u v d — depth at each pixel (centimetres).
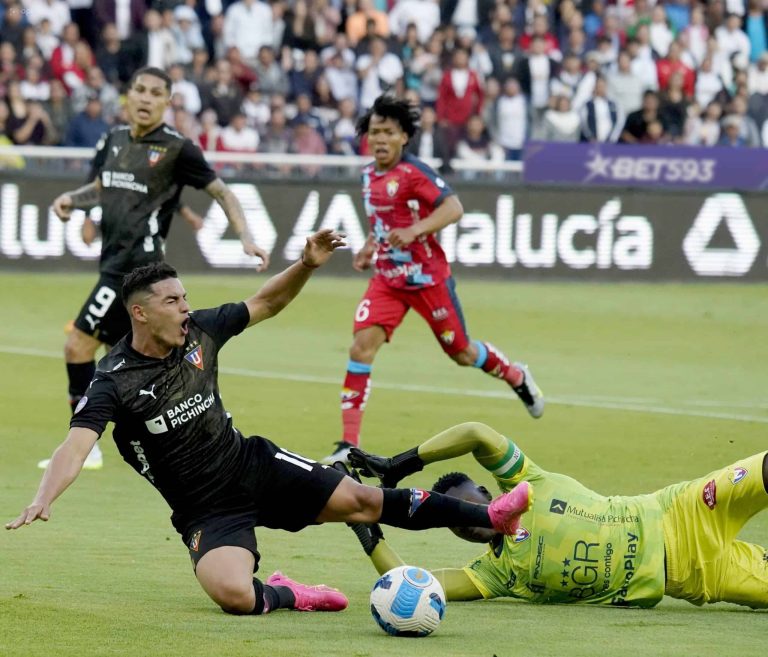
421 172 3666
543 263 7456
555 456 3650
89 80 7706
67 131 7488
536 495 2184
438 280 3731
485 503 2238
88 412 2066
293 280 2222
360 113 8381
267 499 2178
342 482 2180
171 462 2136
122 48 8069
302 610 2152
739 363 5453
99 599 2170
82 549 2589
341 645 1884
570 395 4700
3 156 7069
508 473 2195
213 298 6444
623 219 7531
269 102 8069
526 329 6147
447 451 2244
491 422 4159
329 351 5538
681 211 7588
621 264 7538
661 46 9019
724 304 6956
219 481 2150
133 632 1931
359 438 3681
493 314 6488
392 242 3534
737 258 7662
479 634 1975
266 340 5762
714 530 2155
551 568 2162
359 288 7088
